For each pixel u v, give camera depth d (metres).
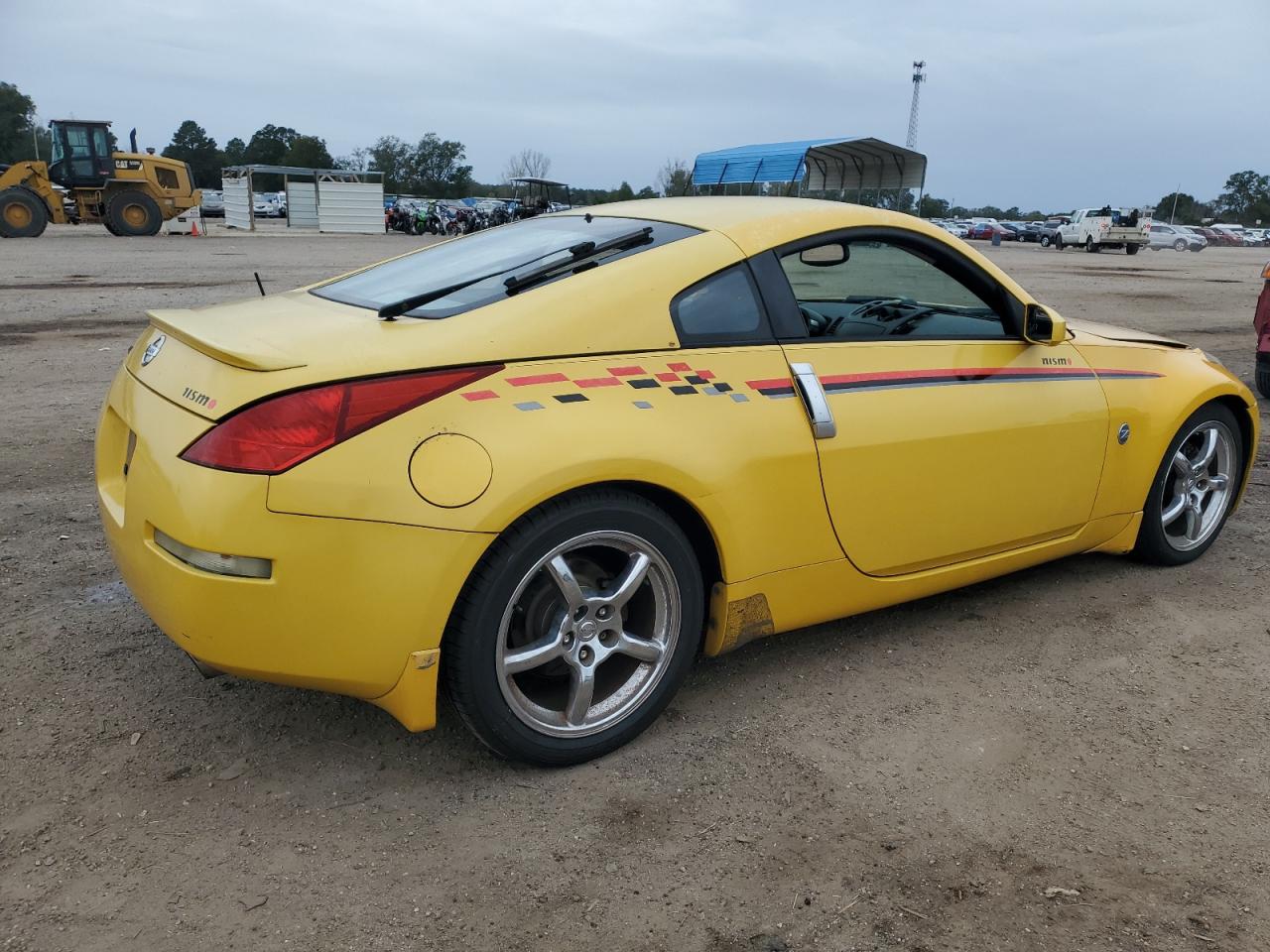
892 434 3.07
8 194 26.31
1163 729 2.97
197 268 17.77
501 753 2.58
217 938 2.05
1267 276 7.35
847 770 2.72
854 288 3.18
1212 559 4.36
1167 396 3.91
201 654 2.30
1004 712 3.05
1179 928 2.15
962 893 2.25
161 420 2.39
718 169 29.39
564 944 2.06
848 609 3.19
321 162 113.06
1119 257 39.50
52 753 2.68
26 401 6.77
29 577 3.82
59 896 2.15
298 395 2.24
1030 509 3.52
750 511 2.80
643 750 2.80
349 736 2.81
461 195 111.06
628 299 2.70
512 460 2.37
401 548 2.27
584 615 2.63
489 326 2.53
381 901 2.17
